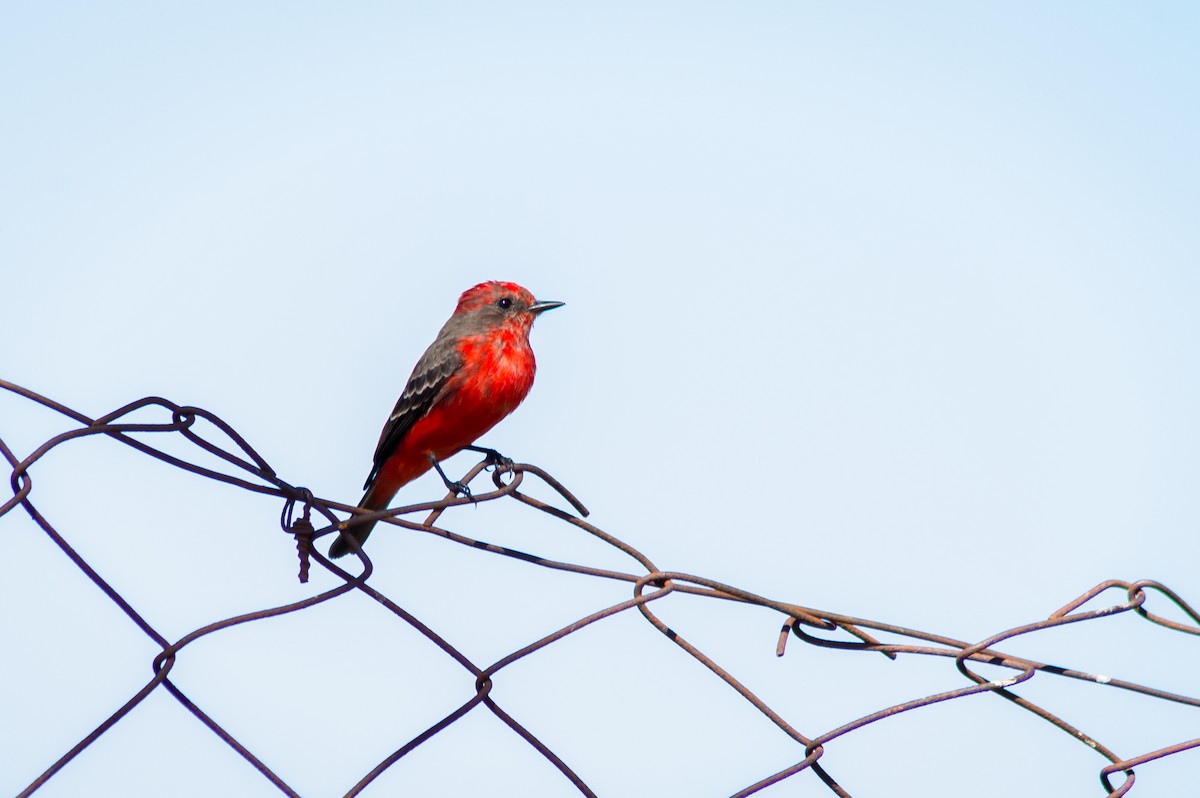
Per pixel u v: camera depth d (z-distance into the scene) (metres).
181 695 6.20
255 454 6.79
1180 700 7.72
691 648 7.34
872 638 7.91
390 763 6.57
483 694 6.82
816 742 7.22
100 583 6.16
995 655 7.73
